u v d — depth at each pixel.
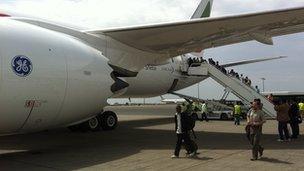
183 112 10.59
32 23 11.33
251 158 10.33
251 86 25.70
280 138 13.96
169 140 14.34
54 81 10.34
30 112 10.05
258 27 12.93
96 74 11.60
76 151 11.76
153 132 17.41
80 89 11.10
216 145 12.69
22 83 9.60
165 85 21.59
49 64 10.22
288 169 8.97
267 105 23.91
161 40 13.72
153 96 22.31
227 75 24.00
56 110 10.67
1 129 9.99
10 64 9.37
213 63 24.72
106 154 11.16
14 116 9.79
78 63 11.04
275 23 12.60
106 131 17.95
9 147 12.74
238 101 26.47
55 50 10.50
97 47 12.81
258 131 10.16
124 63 14.01
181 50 15.12
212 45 14.98
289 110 14.45
